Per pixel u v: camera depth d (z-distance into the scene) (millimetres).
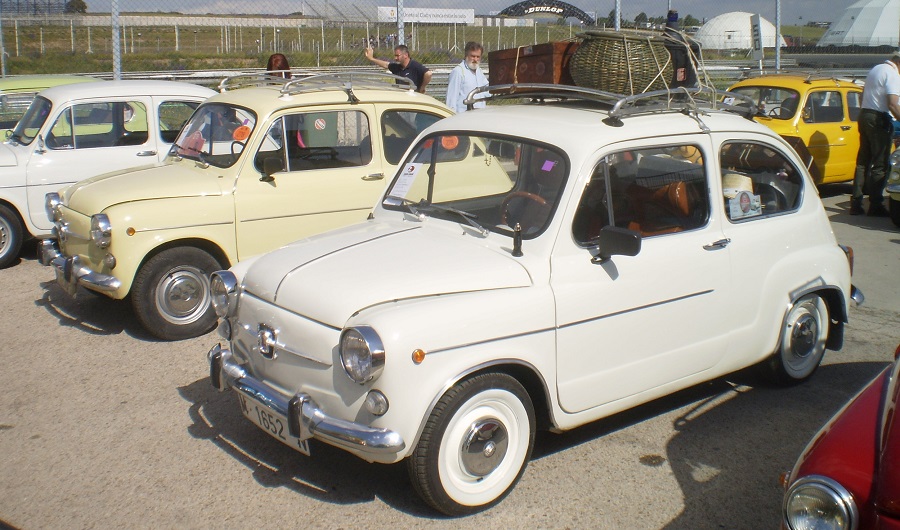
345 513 3781
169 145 8539
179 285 6051
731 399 5074
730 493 3975
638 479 4098
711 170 4508
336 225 6559
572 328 3895
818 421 4773
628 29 5078
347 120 6602
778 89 11367
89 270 5949
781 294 4832
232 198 6121
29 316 6695
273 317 3799
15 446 4445
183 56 14695
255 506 3846
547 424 4016
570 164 4004
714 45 17781
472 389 3584
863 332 6293
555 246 3896
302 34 13852
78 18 14141
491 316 3607
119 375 5445
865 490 2514
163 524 3691
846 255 5242
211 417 4816
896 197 9359
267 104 6328
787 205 4953
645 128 4285
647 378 4270
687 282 4324
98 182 6328
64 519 3730
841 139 11281
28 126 8438
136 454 4355
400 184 4770
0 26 12648
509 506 3838
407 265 3824
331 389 3551
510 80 5816
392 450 3395
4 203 8055
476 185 4359
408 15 12867
